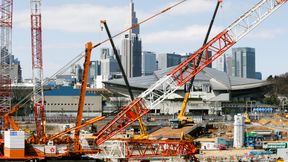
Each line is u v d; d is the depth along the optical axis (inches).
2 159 5920.3
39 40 7534.5
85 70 6387.8
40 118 7155.5
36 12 7583.7
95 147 6318.9
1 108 7682.1
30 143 6181.1
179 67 7140.8
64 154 6166.3
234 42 7219.5
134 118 7027.6
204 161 7519.7
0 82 7864.2
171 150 6683.1
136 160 7096.5
